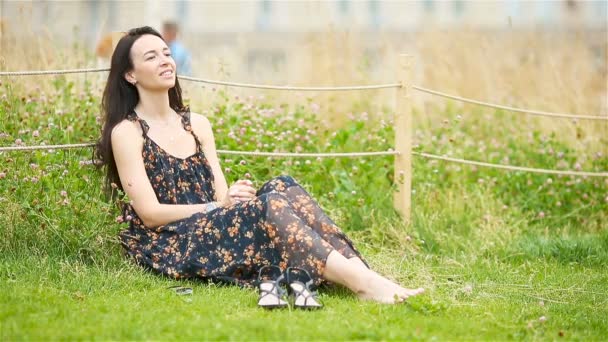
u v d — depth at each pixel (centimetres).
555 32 1747
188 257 750
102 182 848
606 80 1606
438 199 1115
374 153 1016
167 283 748
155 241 779
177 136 809
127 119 795
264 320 630
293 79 1552
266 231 728
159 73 797
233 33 3173
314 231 724
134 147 784
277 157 1053
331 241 743
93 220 810
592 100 1571
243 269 738
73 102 1099
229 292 717
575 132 1336
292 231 714
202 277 752
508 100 1501
